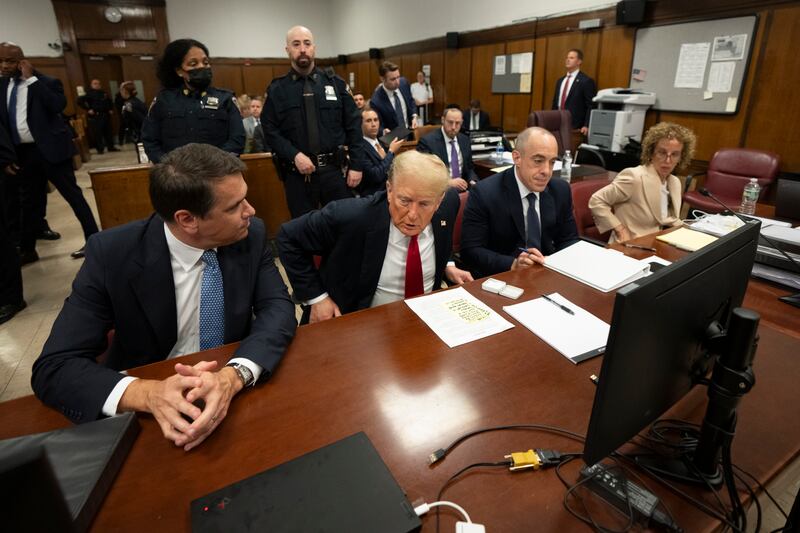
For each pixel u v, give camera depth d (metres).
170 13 9.48
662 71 4.32
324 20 10.79
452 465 0.76
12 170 3.21
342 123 3.08
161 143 2.87
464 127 6.46
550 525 0.66
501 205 1.93
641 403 0.66
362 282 1.50
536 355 1.07
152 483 0.73
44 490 0.37
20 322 2.68
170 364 1.04
